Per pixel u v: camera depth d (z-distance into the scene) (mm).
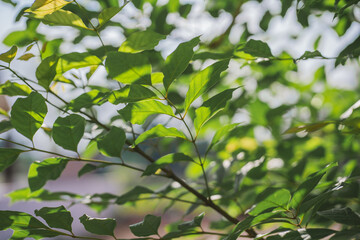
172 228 1209
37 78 773
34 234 755
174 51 669
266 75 1476
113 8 715
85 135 952
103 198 1100
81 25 735
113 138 812
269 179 1325
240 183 1091
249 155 1296
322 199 733
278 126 1654
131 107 716
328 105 1950
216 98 741
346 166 1337
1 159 764
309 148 1610
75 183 6863
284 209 695
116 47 997
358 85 1975
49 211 739
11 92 812
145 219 791
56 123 770
